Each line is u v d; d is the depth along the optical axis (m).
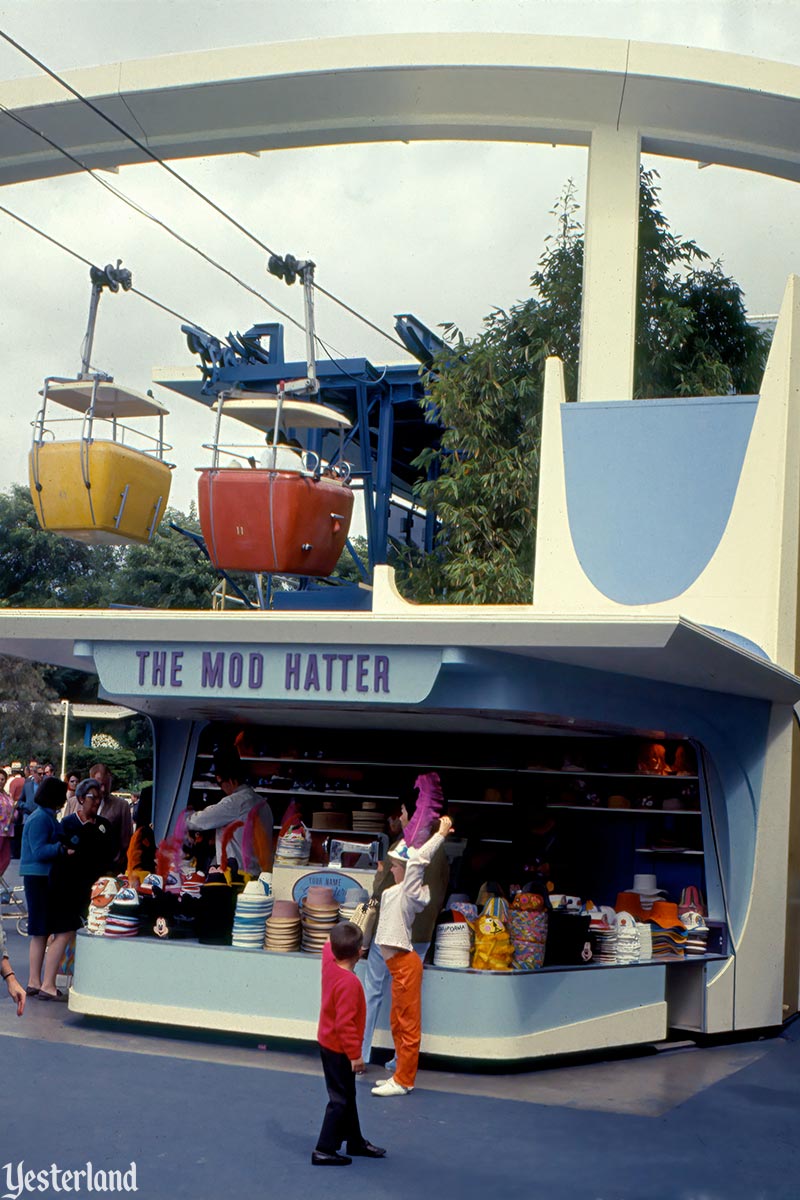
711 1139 7.81
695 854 11.85
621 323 13.70
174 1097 8.03
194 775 13.12
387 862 9.39
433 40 13.47
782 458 12.12
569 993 9.64
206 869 11.72
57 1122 7.32
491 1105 8.34
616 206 13.84
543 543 12.84
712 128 13.91
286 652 9.49
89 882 11.14
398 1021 8.51
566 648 8.82
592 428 12.93
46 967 11.13
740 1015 11.46
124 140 14.97
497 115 14.05
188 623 9.66
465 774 12.75
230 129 14.64
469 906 9.65
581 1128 7.89
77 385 10.20
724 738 11.66
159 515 10.61
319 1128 7.53
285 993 9.55
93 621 9.93
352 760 13.02
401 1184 6.58
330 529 10.25
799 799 13.18
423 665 9.09
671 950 10.93
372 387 20.12
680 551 12.43
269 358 20.08
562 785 12.41
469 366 19.58
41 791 11.29
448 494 19.83
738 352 21.08
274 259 10.75
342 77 13.64
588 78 13.40
